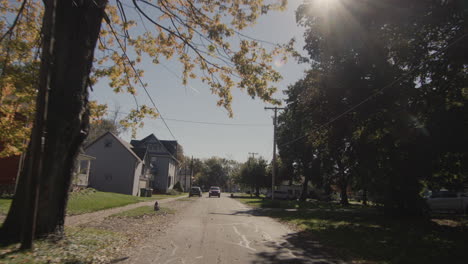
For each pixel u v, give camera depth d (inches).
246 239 406.0
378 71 611.5
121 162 1598.2
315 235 458.0
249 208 1064.2
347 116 688.4
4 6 395.2
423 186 661.3
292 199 2250.2
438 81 526.6
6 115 402.9
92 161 1600.6
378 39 598.5
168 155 2276.1
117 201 924.0
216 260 281.7
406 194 664.4
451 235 457.1
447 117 490.9
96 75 448.5
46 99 254.8
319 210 1015.6
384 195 693.3
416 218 681.0
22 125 412.8
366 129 663.8
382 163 652.1
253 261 283.0
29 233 254.2
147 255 294.5
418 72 554.9
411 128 557.3
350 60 633.0
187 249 327.3
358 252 337.1
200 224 552.4
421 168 590.9
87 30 326.6
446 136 496.7
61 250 272.7
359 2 576.1
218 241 382.6
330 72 665.0
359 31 599.8
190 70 462.9
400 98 582.6
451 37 513.3
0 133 397.1
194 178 4372.5
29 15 400.2
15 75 352.8
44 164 299.7
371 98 570.6
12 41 361.1
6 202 609.6
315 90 705.6
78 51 319.9
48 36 256.7
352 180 786.2
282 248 351.3
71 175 322.3
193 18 407.8
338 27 611.8
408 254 327.9
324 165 1417.3
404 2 530.9
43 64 254.2
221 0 394.6
